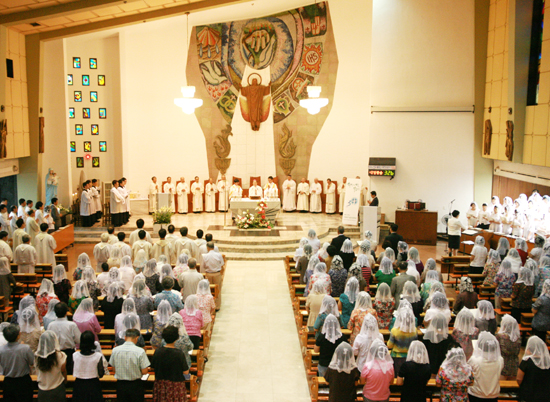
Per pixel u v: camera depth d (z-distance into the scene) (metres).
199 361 7.23
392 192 18.42
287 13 20.31
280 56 20.62
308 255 10.44
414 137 18.09
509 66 14.40
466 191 18.08
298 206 21.17
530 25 13.84
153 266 8.39
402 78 17.92
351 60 20.05
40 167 17.69
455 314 8.02
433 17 17.56
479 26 17.25
